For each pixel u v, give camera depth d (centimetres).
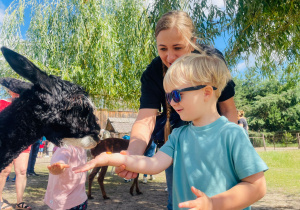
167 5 473
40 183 711
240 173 123
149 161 146
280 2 456
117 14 776
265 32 518
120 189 644
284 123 3197
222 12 512
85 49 682
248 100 3612
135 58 708
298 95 3147
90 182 540
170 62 187
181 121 212
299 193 548
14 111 200
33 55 686
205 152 132
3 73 611
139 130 197
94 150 609
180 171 145
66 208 264
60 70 641
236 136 129
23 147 203
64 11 692
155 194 584
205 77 133
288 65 613
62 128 214
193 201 98
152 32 555
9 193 586
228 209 113
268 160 1184
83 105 220
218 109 209
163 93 215
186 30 177
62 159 259
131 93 868
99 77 693
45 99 204
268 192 561
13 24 675
